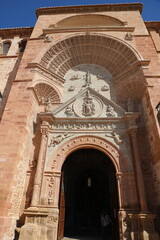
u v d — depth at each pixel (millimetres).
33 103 12016
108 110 11922
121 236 8203
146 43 13953
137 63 12375
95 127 11227
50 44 14578
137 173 9219
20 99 11219
